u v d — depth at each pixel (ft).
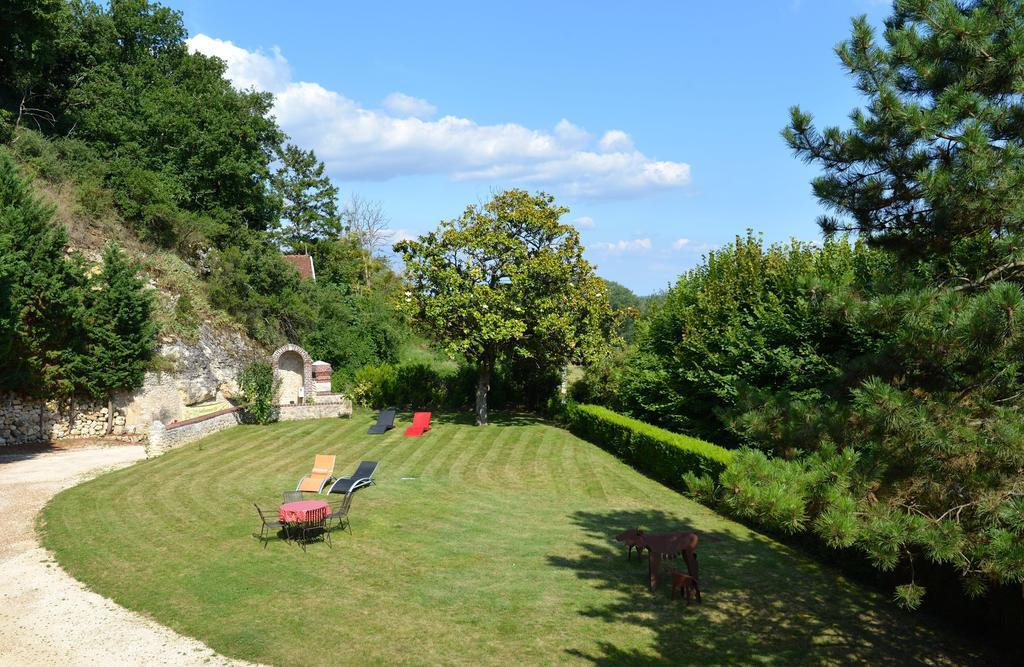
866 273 69.26
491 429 102.63
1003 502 22.47
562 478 73.36
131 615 36.58
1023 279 27.94
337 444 87.35
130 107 140.56
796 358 70.79
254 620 35.86
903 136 28.86
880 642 35.65
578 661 32.14
